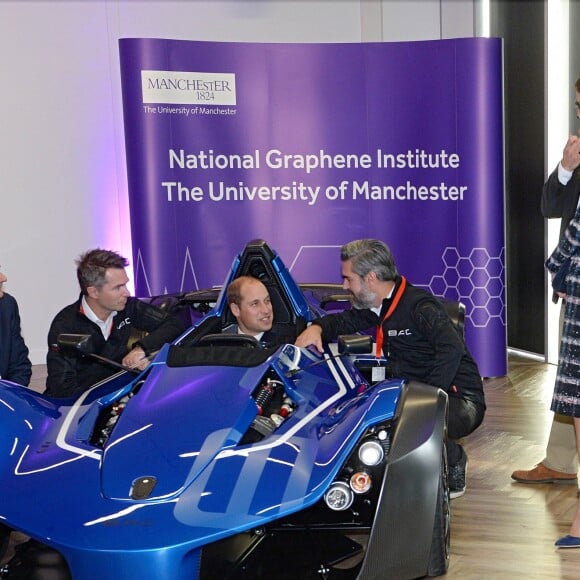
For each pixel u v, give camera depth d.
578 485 4.18
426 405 2.93
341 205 6.69
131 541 2.44
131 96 6.41
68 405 3.47
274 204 6.67
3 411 3.14
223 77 6.50
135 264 6.63
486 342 6.64
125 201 7.77
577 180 3.92
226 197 6.61
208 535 2.46
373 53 6.55
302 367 3.56
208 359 3.48
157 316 4.40
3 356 4.16
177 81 6.42
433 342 3.81
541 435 5.09
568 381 3.37
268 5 7.88
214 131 6.53
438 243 6.61
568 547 3.41
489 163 6.46
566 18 6.76
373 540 2.72
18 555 3.05
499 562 3.29
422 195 6.61
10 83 7.38
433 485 2.78
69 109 7.57
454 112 6.48
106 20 7.59
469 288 6.59
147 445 2.88
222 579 2.86
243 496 2.61
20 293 7.57
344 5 8.05
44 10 7.42
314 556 3.07
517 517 3.78
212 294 5.11
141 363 3.82
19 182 7.48
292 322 4.18
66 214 7.64
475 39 6.37
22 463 2.91
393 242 6.69
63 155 7.59
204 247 6.62
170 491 2.63
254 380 3.28
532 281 7.51
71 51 7.53
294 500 2.59
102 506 2.60
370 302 3.99
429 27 8.14
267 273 4.16
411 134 6.58
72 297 7.73
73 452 2.94
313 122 6.61
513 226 7.71
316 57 6.56
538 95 7.19
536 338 7.53
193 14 7.75
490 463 4.58
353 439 2.80
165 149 6.46
